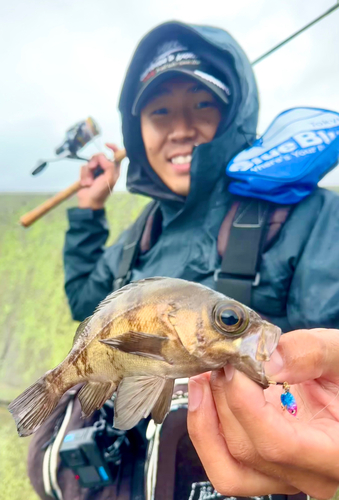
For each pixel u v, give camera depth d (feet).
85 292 2.30
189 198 1.87
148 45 1.99
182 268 1.88
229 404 0.77
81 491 1.52
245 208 1.77
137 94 2.06
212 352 0.74
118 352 0.81
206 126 1.98
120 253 2.24
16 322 2.47
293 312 1.62
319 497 0.89
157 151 2.04
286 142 1.78
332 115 1.81
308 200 1.71
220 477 0.91
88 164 2.27
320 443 0.78
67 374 0.86
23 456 2.06
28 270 2.58
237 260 1.67
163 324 0.76
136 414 0.79
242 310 0.74
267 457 0.79
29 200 2.69
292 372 0.83
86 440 1.47
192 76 1.88
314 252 1.61
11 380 2.31
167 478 1.26
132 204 2.62
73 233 2.35
